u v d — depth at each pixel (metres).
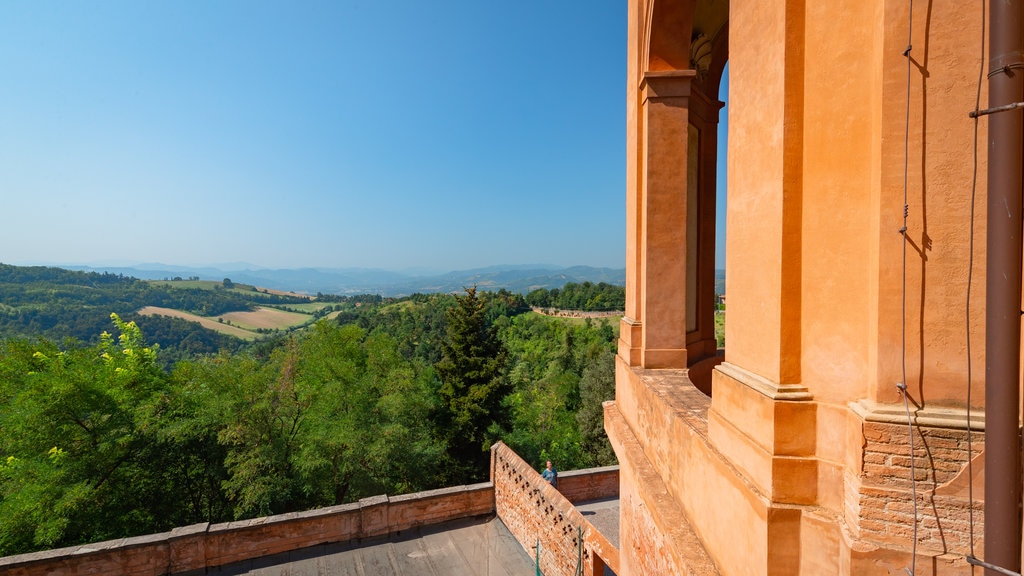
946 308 2.57
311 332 25.86
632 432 6.52
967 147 2.49
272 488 18.14
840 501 2.99
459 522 13.40
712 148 7.85
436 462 23.45
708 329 8.03
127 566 10.45
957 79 2.50
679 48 6.30
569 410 43.19
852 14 2.93
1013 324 1.94
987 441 2.05
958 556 2.52
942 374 2.60
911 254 2.64
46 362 18.41
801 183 3.18
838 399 3.02
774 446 3.17
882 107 2.70
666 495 4.92
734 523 3.53
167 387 20.34
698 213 7.80
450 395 27.08
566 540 10.16
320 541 12.05
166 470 19.08
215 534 11.09
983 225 2.47
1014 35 1.88
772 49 3.30
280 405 21.20
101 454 16.88
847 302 2.99
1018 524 2.01
